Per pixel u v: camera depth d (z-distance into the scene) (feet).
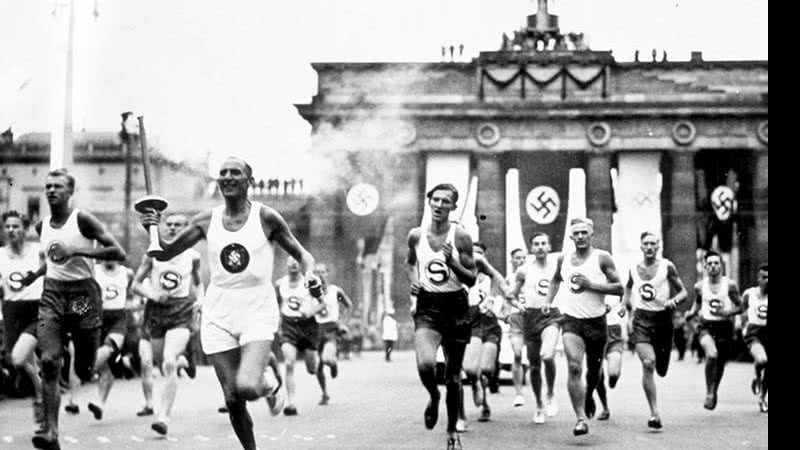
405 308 156.35
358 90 160.56
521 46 164.66
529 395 54.49
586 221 34.96
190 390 57.62
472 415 43.45
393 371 83.20
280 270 149.69
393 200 160.25
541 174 165.89
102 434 35.37
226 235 23.62
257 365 22.90
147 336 40.24
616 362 40.86
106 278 44.88
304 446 32.37
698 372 79.10
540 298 40.88
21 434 35.29
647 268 38.50
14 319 40.37
